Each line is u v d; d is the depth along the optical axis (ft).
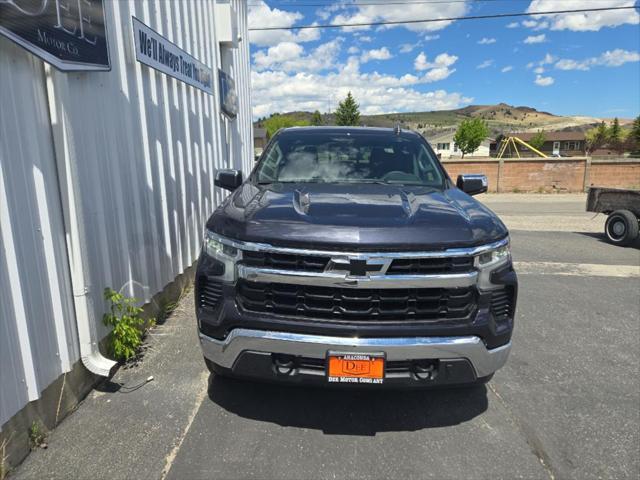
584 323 15.76
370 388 8.25
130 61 12.84
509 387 11.28
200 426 9.25
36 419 8.52
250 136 31.91
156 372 11.34
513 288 8.79
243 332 8.25
